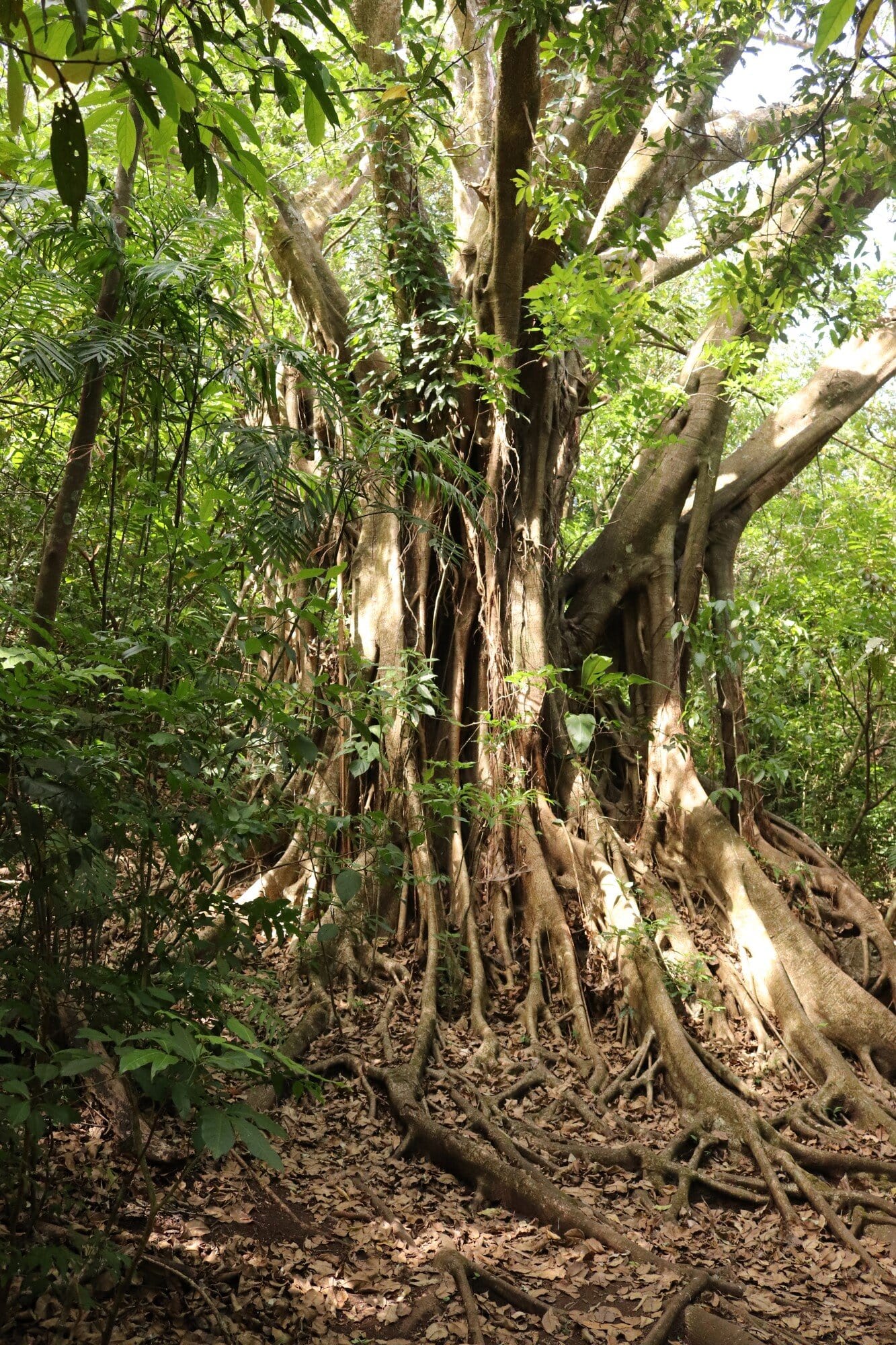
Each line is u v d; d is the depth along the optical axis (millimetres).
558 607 10375
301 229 10141
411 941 8227
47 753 3160
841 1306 4762
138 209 5379
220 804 3617
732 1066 7508
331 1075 6465
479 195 9000
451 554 7832
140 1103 5039
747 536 15195
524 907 8609
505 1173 5402
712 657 9820
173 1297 3949
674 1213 5438
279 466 4809
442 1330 4215
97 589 5836
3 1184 3344
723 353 10430
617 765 10297
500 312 9180
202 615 5629
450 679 9477
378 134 9320
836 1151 6324
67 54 2344
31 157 4738
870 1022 7613
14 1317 3559
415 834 6211
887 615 10422
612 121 6543
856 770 12305
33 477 6238
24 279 4965
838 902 9344
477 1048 7191
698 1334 4375
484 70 10914
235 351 5109
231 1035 4551
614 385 9398
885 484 15617
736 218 7055
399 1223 4984
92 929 3775
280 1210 4945
